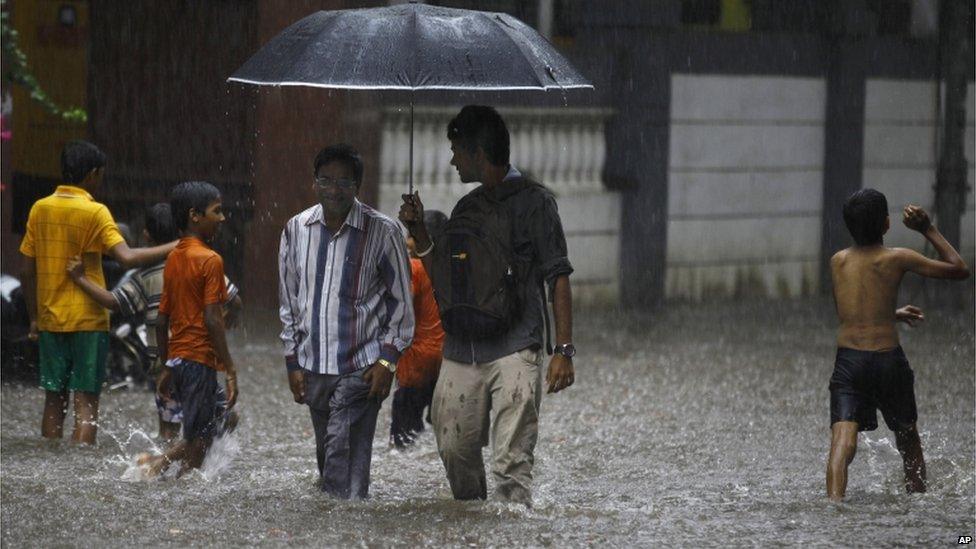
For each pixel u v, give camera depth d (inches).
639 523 809.5
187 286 929.5
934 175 2449.6
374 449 1111.0
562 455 1115.3
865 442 1154.7
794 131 2316.7
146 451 1043.9
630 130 2129.7
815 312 2164.1
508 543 749.3
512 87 778.8
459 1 1930.4
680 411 1348.4
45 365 1095.0
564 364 799.7
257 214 1814.7
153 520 795.4
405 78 772.6
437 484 960.9
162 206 1093.1
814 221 2354.8
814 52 2326.5
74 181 1087.6
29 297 1094.4
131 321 1392.7
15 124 1985.7
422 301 1048.8
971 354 1750.7
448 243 807.1
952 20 2192.4
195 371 932.6
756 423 1284.4
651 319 2038.6
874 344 915.4
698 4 2213.3
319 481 896.9
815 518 832.3
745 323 2026.3
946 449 1128.2
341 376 834.2
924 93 2438.5
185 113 1939.0
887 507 871.1
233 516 805.2
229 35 1889.8
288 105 1803.6
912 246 2436.0
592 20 2090.3
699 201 2217.0
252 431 1208.8
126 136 2001.7
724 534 783.7
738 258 2269.9
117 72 2001.7
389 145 1872.5
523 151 2031.3
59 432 1103.6
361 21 799.1
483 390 813.2
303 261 835.4
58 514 805.2
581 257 2094.0
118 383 1391.5
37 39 1988.2
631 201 2135.8
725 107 2234.3
